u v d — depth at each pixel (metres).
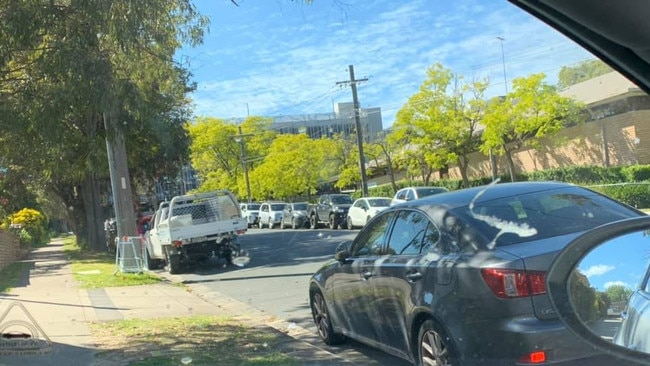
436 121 29.66
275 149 51.50
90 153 12.24
